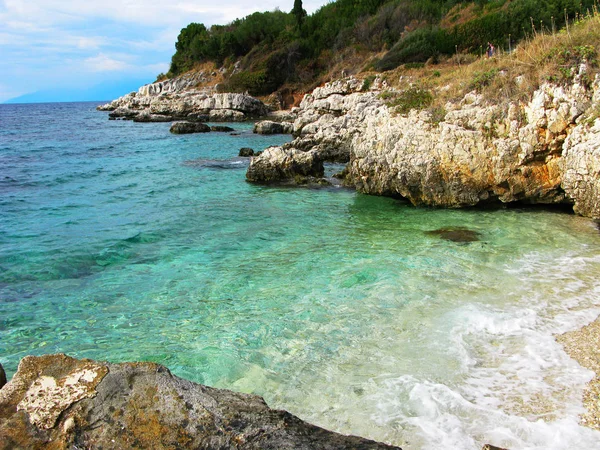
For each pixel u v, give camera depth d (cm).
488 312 646
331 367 532
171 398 299
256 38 6719
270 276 830
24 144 3206
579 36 1259
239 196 1545
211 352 575
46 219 1266
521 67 1318
